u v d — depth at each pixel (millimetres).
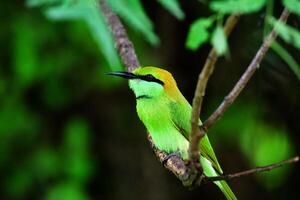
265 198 13211
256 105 12312
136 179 12742
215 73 12352
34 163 11891
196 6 11891
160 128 7969
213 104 12516
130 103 12695
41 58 11461
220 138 12430
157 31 12531
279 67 11344
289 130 12547
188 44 6297
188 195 12914
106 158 12711
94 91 12367
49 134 12195
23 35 11391
